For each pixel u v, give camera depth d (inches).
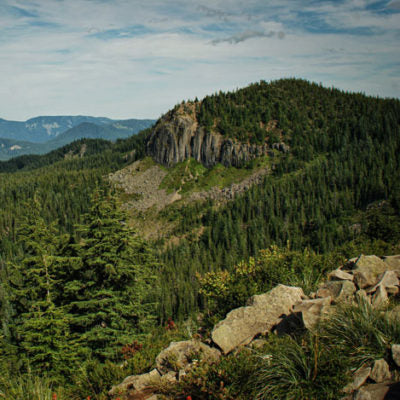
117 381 370.3
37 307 905.5
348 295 344.2
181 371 304.2
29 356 808.9
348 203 6259.8
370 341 244.5
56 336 809.5
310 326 286.0
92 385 379.9
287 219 6589.6
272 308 356.2
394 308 275.0
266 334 331.6
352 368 226.7
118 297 914.7
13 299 1042.1
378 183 6338.6
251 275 615.8
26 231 1114.1
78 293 957.2
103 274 957.8
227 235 6250.0
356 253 666.2
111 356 788.0
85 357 806.5
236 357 278.8
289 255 616.4
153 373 337.7
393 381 206.1
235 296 534.6
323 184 7406.5
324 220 5999.0
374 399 193.3
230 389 240.1
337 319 273.0
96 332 853.8
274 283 554.9
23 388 335.3
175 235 7386.8
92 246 962.7
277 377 234.2
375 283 363.9
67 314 892.6
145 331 923.4
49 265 990.4
